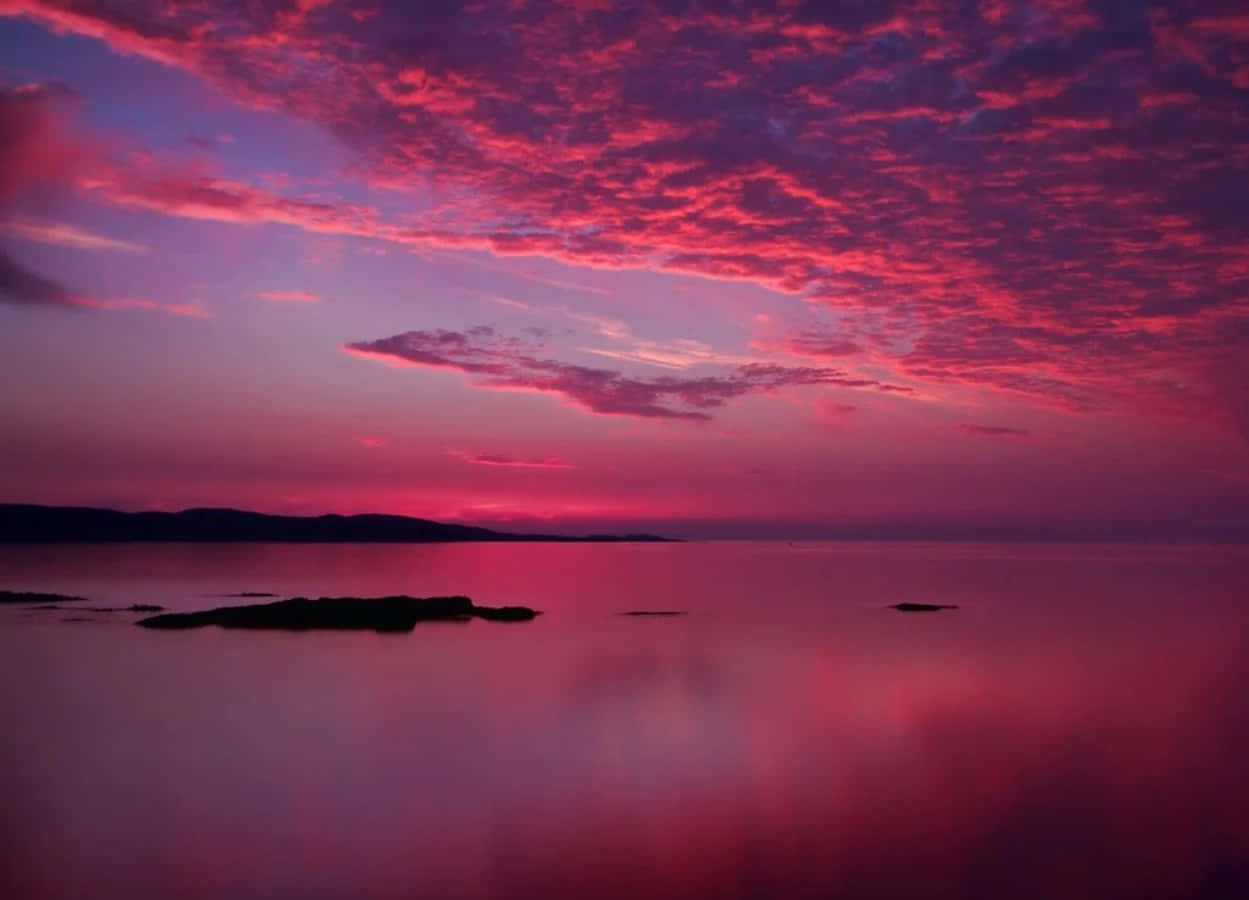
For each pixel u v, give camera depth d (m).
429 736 20.56
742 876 13.10
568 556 143.12
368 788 16.89
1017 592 62.94
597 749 19.47
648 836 14.54
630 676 27.97
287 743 19.94
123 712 22.73
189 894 12.45
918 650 33.69
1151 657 32.00
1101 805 16.00
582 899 12.34
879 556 149.12
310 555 114.06
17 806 15.90
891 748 19.61
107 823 15.05
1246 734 20.88
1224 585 69.50
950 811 15.72
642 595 60.31
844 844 14.23
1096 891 12.62
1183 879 13.01
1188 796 16.48
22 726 21.38
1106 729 21.23
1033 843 14.34
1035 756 19.06
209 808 15.78
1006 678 27.81
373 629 38.53
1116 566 105.12
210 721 21.83
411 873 13.12
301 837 14.53
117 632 36.69
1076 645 34.88
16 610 44.22
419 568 89.81
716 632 39.09
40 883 12.80
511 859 13.63
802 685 26.45
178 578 67.38
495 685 26.42
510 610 45.28
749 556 148.25
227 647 33.28
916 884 12.83
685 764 18.48
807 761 18.59
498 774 17.73
